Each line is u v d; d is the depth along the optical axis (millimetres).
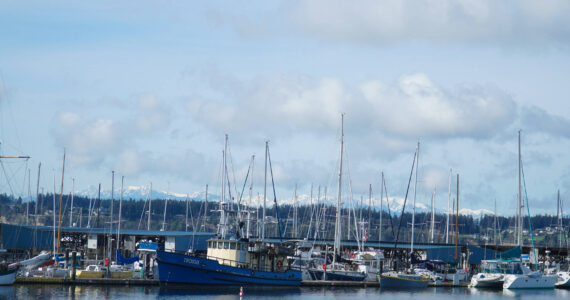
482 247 150125
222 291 87875
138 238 132875
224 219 96812
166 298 80688
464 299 98562
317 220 174500
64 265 101375
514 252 119750
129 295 83375
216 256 91938
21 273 93750
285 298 86500
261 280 92312
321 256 124750
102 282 94312
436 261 132250
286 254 97875
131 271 100188
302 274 109188
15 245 111125
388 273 110625
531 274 117000
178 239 124562
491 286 117250
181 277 85562
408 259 140000
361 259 119688
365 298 93562
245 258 92188
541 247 158500
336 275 111750
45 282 92438
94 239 126125
